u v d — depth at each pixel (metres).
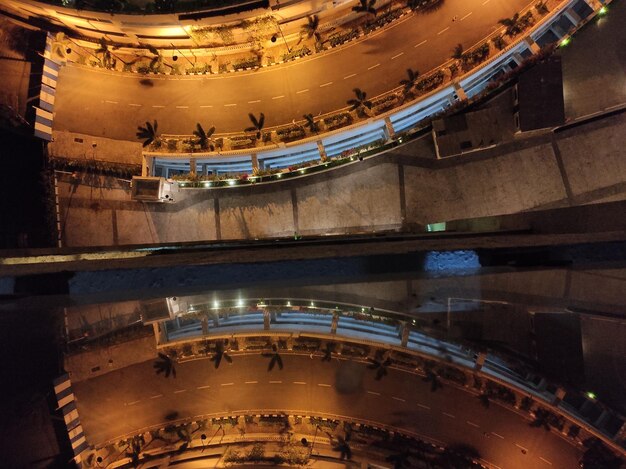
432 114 37.12
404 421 30.03
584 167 33.66
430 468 29.39
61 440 21.94
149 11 33.22
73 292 11.85
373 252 13.00
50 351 15.82
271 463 30.20
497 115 34.38
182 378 29.59
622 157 33.16
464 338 15.55
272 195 36.59
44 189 34.97
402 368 28.14
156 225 36.62
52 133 35.78
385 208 35.78
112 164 36.19
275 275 12.52
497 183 34.59
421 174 35.47
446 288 13.22
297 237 23.41
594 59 33.09
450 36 34.75
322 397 31.02
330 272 12.66
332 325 25.45
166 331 24.08
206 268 12.51
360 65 35.66
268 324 26.83
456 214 35.06
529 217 25.17
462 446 29.12
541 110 32.88
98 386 25.17
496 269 12.84
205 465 30.12
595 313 12.96
